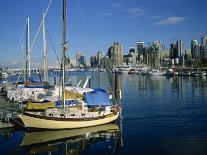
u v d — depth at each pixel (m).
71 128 38.28
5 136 35.66
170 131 38.00
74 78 152.88
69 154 30.08
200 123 42.53
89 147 32.12
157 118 46.56
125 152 30.16
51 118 37.03
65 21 39.78
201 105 60.16
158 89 97.12
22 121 37.28
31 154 30.05
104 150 31.06
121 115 49.03
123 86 111.12
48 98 47.94
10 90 60.75
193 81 132.50
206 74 171.38
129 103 64.06
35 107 39.34
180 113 50.94
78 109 39.69
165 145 31.94
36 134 36.50
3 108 48.78
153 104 62.31
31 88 59.28
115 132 37.75
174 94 81.31
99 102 42.16
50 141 34.12
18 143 33.25
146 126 41.00
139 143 32.97
